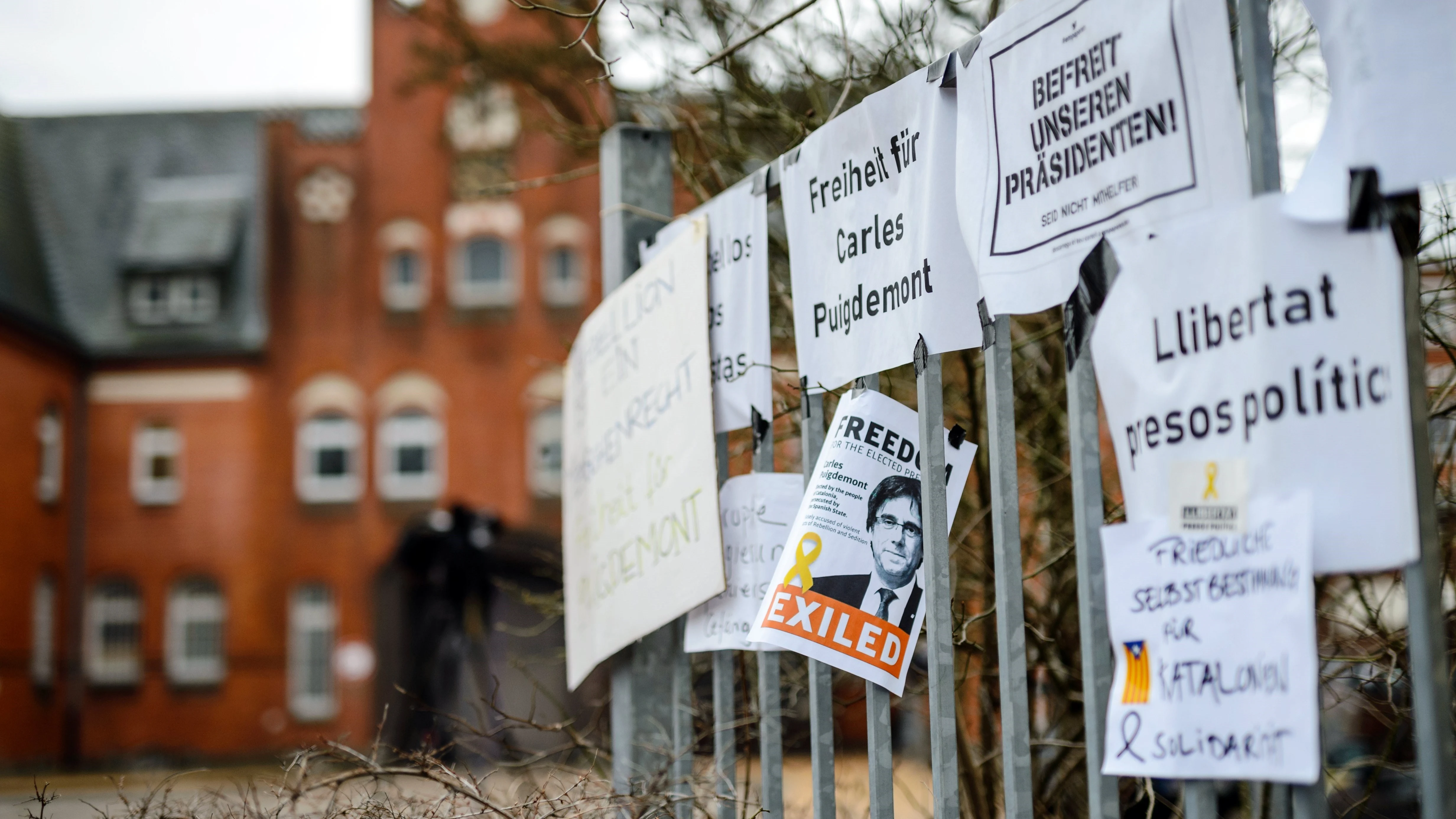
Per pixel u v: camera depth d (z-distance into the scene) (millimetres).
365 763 2932
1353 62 1807
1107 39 2168
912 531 2824
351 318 27562
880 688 2775
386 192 27719
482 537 13148
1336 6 1839
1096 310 2139
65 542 27250
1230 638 1885
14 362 25938
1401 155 1754
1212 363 1938
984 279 2430
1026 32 2357
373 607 26688
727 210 3506
